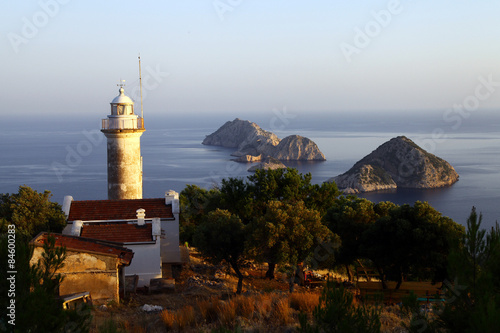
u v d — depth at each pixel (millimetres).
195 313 19172
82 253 23406
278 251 26594
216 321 17531
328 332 11047
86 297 22609
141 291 27797
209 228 29281
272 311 18484
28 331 10914
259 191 39812
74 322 11852
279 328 16500
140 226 33031
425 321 11602
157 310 22141
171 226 36219
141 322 18438
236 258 29031
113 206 37438
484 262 10594
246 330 16125
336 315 11039
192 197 51344
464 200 173500
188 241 47531
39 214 33750
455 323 10312
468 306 10391
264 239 26953
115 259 23719
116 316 20078
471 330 9352
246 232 28688
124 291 25500
